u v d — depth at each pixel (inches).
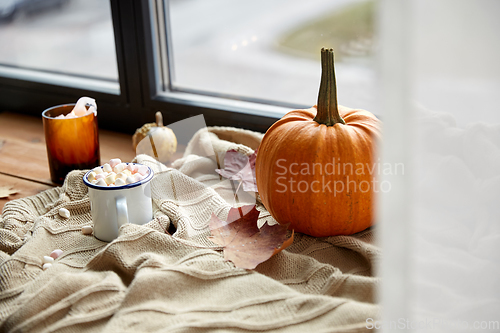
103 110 47.8
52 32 49.5
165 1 43.5
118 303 22.4
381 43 12.3
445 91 13.6
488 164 16.2
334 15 38.5
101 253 25.4
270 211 29.5
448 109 13.9
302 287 24.3
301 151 26.6
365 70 38.7
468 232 16.5
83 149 37.1
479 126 15.7
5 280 24.6
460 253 16.3
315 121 28.2
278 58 41.6
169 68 45.8
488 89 13.6
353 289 23.0
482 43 13.2
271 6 40.3
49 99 50.4
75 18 47.7
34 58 52.0
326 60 26.9
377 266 24.9
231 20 42.1
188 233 28.4
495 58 13.3
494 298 16.3
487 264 16.3
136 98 45.5
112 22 43.1
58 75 51.3
